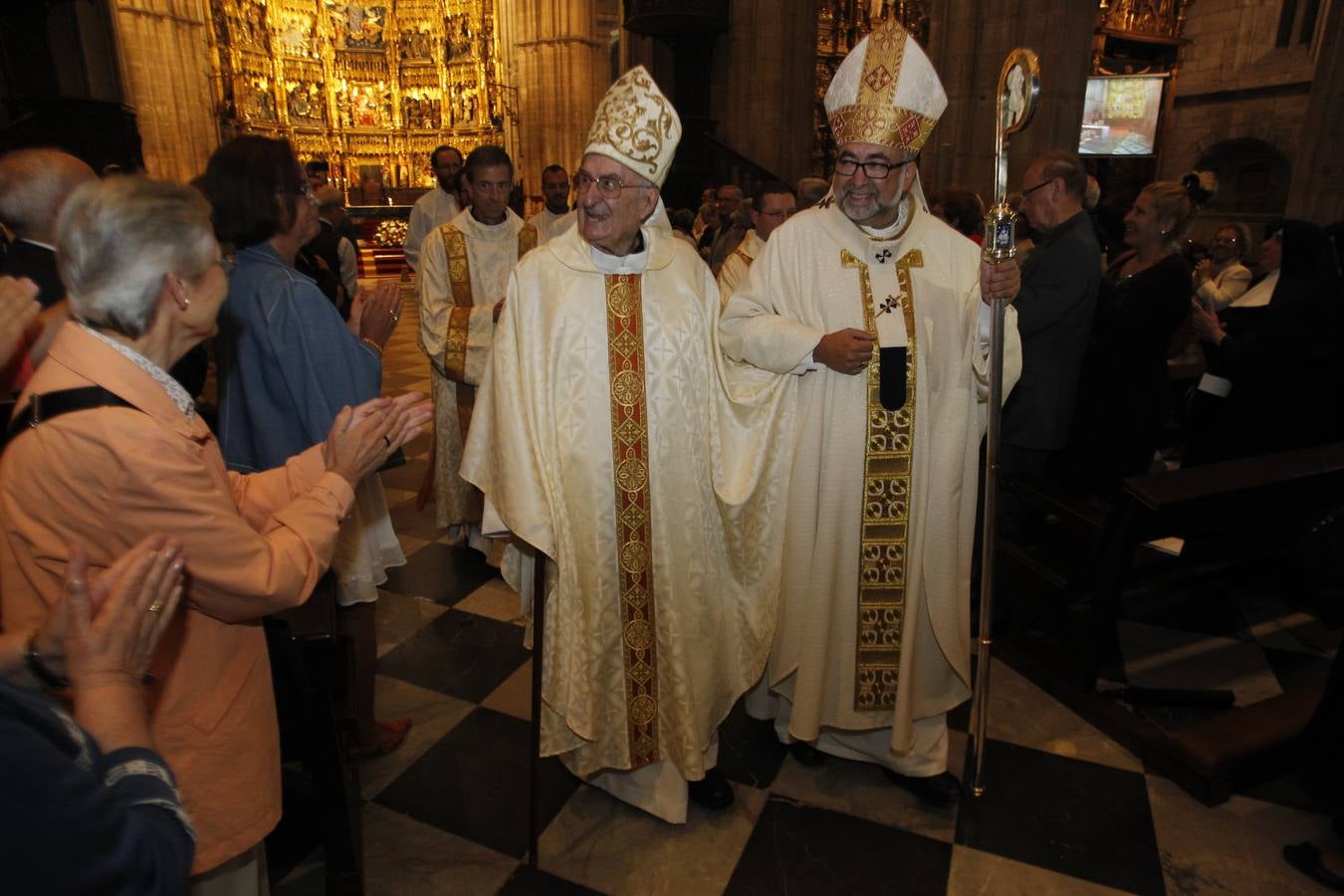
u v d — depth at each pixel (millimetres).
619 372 1911
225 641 1252
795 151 8734
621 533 1963
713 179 8734
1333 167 6203
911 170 1990
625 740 2072
